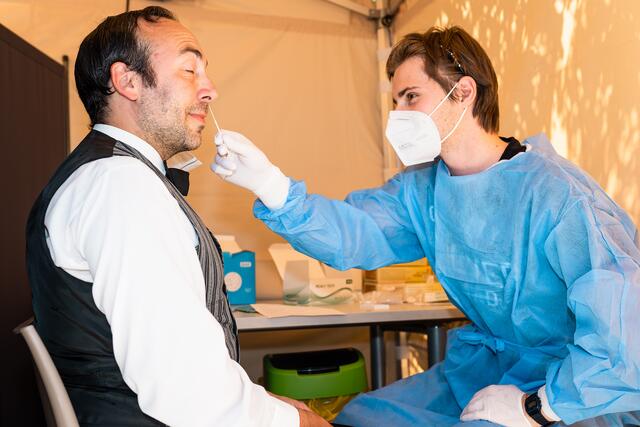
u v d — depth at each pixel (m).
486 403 1.23
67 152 2.66
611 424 1.25
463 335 1.60
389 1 3.22
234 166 1.46
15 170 2.09
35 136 2.30
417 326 2.39
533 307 1.35
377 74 3.22
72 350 0.95
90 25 2.79
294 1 3.11
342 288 2.46
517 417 1.18
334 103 3.16
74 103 2.74
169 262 0.90
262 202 1.59
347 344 3.23
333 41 3.17
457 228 1.47
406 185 1.67
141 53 1.09
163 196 0.96
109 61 1.09
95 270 0.89
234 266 2.50
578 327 1.15
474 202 1.42
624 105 1.80
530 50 2.26
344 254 1.64
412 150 1.46
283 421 0.97
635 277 1.12
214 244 1.12
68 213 0.94
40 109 2.36
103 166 0.95
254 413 0.92
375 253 1.70
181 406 0.86
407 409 1.51
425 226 1.62
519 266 1.34
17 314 2.03
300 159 3.10
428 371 1.69
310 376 2.33
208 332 0.89
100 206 0.91
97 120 1.13
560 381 1.13
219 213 2.96
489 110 1.46
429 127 1.42
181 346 0.86
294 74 3.11
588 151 1.97
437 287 2.53
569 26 2.04
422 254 1.79
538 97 2.22
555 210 1.25
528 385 1.33
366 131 3.20
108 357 0.94
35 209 1.01
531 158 1.39
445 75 1.43
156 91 1.10
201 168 2.95
